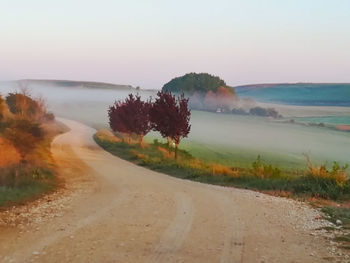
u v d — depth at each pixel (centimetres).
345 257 711
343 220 1025
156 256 707
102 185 1770
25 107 6216
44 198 1334
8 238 816
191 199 1373
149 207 1203
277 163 5078
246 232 902
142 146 4456
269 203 1297
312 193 1498
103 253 718
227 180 1981
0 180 1505
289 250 758
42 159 2716
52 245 767
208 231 905
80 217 1038
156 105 3453
